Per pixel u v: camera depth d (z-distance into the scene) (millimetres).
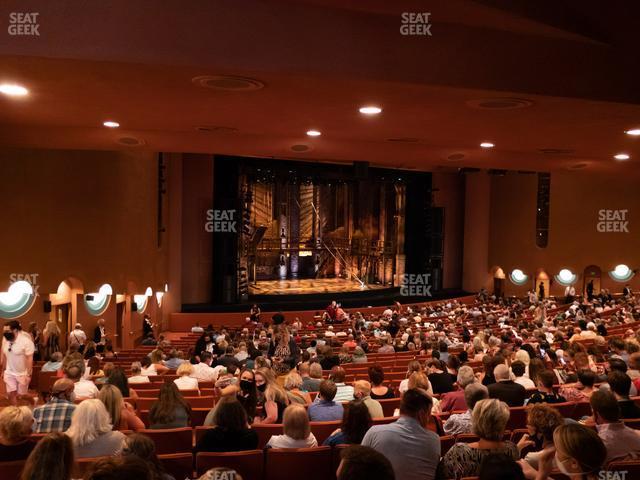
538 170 12914
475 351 11625
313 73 5086
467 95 5719
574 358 8242
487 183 34156
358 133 8234
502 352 9602
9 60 4730
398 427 3797
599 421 4344
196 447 4703
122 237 17547
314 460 4504
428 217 31734
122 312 19109
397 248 32125
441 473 3711
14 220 13969
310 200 31453
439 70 5352
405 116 6867
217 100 6180
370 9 5059
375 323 20344
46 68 4961
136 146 9812
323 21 5086
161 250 22719
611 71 5773
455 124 7355
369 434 3836
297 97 5977
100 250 16266
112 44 4711
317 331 20266
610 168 12258
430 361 8203
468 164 12195
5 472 4004
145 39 4766
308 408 6090
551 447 3650
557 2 5375
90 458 4184
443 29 5328
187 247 25828
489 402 3832
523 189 32875
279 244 30766
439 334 15102
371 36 5184
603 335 15047
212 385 8969
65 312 16250
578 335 13391
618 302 26250
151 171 20672
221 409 4742
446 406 6270
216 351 13242
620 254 30141
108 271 16641
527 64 5570
